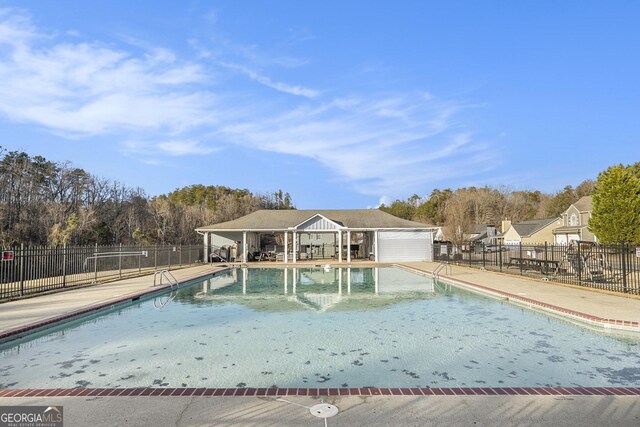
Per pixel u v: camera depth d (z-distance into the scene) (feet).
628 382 18.19
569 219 153.38
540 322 31.83
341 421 12.98
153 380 18.72
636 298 37.83
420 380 18.70
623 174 96.43
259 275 75.77
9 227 110.32
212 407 14.15
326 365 21.09
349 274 76.89
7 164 131.54
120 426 12.65
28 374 19.70
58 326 29.96
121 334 28.37
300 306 40.40
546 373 19.60
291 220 116.67
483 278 59.41
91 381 18.57
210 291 53.01
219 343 25.77
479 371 19.98
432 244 108.37
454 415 13.43
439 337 27.12
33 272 46.44
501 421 12.94
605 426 12.51
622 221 93.56
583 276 55.77
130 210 154.81
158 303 42.75
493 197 263.49
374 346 24.88
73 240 109.50
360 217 118.42
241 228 107.14
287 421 12.99
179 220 173.58
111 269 73.61
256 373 19.76
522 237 165.89
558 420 12.99
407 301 43.21
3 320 29.22
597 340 26.13
